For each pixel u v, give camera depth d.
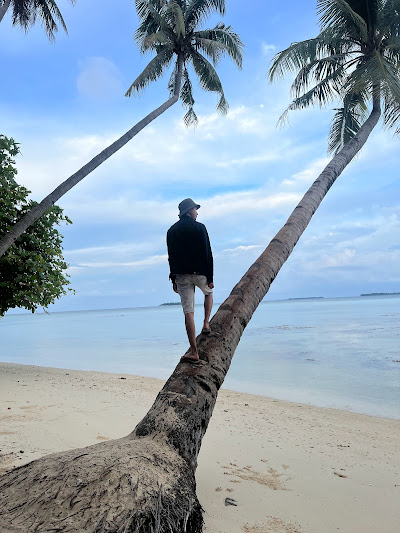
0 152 10.48
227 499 3.97
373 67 10.27
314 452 5.68
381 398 9.37
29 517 2.17
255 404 8.84
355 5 11.45
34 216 9.20
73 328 47.28
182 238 3.78
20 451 4.76
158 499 2.40
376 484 4.59
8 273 10.80
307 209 6.15
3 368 12.09
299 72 12.77
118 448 2.85
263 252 5.06
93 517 2.16
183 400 3.32
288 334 24.86
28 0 16.34
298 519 3.66
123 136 12.24
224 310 4.12
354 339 20.34
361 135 9.32
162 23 18.44
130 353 18.67
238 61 20.20
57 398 8.03
